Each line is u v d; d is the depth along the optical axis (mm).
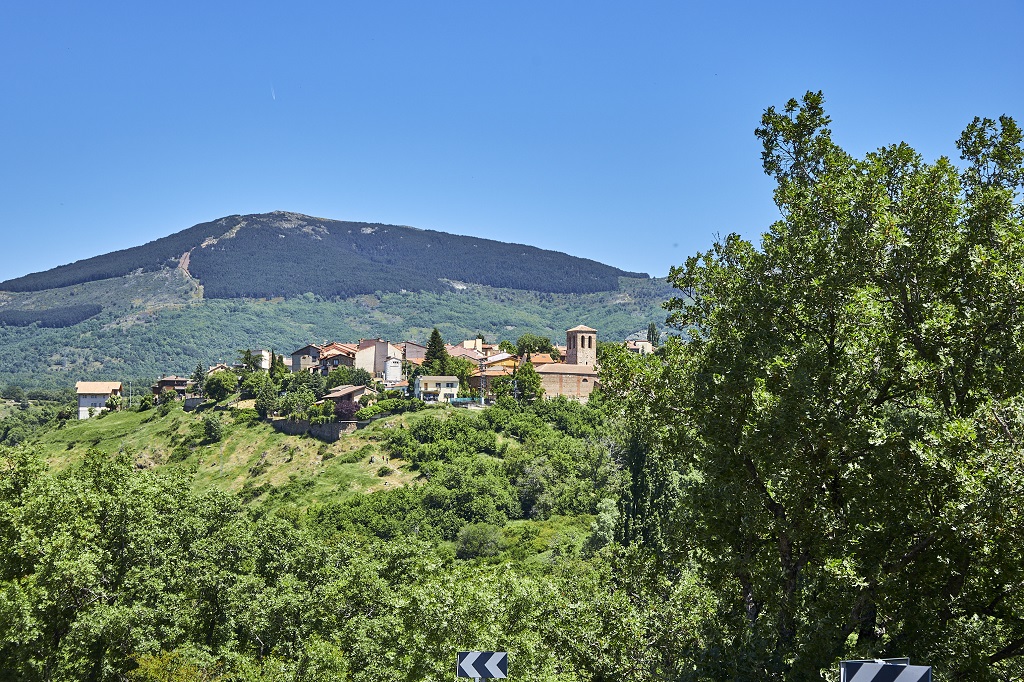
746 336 24844
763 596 23359
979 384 22797
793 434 21922
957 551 20484
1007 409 20312
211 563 55969
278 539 69188
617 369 30734
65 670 41188
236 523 68625
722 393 24219
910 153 26703
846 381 22594
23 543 43562
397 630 36844
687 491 25500
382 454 137125
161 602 49031
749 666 21438
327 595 53000
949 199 24359
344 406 152250
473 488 116938
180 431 172625
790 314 24984
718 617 24844
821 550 22547
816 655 20312
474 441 137500
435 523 113188
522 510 118000
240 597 53250
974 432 19484
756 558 23781
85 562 43656
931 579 21031
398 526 110562
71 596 43688
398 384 185625
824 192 25469
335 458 140375
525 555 97375
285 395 175250
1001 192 24375
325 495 125562
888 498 21203
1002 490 18781
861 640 21625
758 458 23312
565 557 82812
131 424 193000
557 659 29719
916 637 20656
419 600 34062
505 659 17656
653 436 29938
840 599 20719
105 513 51625
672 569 32125
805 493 22438
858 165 26125
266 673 45094
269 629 52344
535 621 34188
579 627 30250
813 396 21906
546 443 134375
